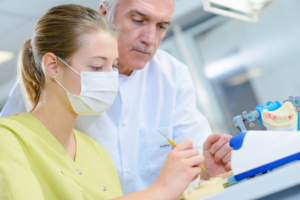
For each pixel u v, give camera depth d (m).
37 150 0.82
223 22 4.25
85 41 0.92
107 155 1.20
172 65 1.60
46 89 0.96
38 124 0.91
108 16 1.34
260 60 4.08
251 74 4.19
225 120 4.49
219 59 4.41
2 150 0.73
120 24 1.28
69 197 0.80
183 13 3.95
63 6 0.99
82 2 3.25
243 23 4.11
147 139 1.45
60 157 0.88
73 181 0.84
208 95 4.52
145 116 1.51
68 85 0.94
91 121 1.38
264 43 4.01
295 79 3.89
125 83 1.45
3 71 4.49
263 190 0.49
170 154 0.83
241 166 0.66
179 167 0.79
